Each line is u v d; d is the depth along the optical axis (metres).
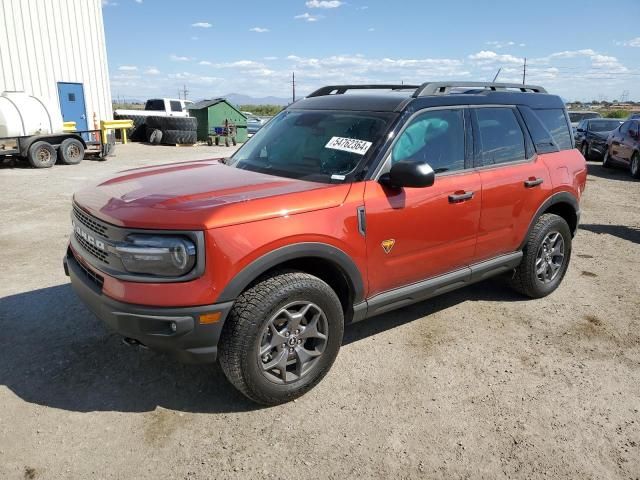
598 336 4.24
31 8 19.67
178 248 2.71
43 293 4.76
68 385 3.33
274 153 3.94
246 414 3.10
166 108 27.89
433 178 3.25
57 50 20.70
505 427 3.04
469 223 4.01
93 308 3.04
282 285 2.98
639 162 13.98
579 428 3.05
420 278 3.83
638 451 2.88
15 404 3.11
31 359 3.62
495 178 4.17
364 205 3.31
